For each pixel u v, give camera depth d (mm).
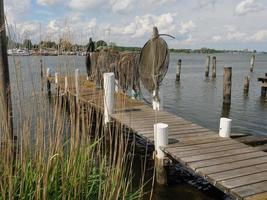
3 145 2729
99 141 3426
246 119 11664
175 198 5207
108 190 2924
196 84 23109
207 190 5465
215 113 12844
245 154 5141
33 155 2920
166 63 7590
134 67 8016
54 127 2885
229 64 60000
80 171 2955
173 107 14195
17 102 2801
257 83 23750
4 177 2617
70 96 3254
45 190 2602
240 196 3729
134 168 6266
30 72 2736
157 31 7574
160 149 5453
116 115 6199
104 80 6660
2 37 4230
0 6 4215
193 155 5059
